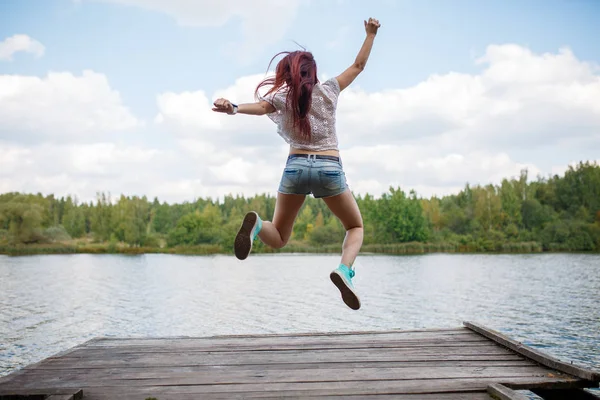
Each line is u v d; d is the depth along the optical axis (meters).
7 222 91.69
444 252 76.31
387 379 3.88
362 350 4.80
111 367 4.32
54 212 116.31
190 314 18.67
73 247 86.31
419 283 29.45
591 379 3.63
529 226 83.50
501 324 15.73
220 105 2.92
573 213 83.06
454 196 104.06
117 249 87.19
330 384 3.77
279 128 3.29
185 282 31.78
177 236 93.25
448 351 4.72
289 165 3.25
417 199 85.19
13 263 55.03
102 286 29.73
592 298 21.91
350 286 3.23
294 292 25.47
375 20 3.51
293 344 5.08
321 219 97.50
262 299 22.69
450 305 20.22
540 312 18.14
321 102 3.23
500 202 84.00
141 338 5.46
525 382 3.70
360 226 3.50
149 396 3.54
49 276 37.34
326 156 3.21
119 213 97.81
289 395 3.53
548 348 12.32
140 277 36.09
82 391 3.53
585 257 57.47
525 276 33.56
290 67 3.20
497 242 77.88
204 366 4.32
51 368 4.31
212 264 52.22
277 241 3.51
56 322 17.23
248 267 46.72
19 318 18.11
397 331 5.64
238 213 112.75
